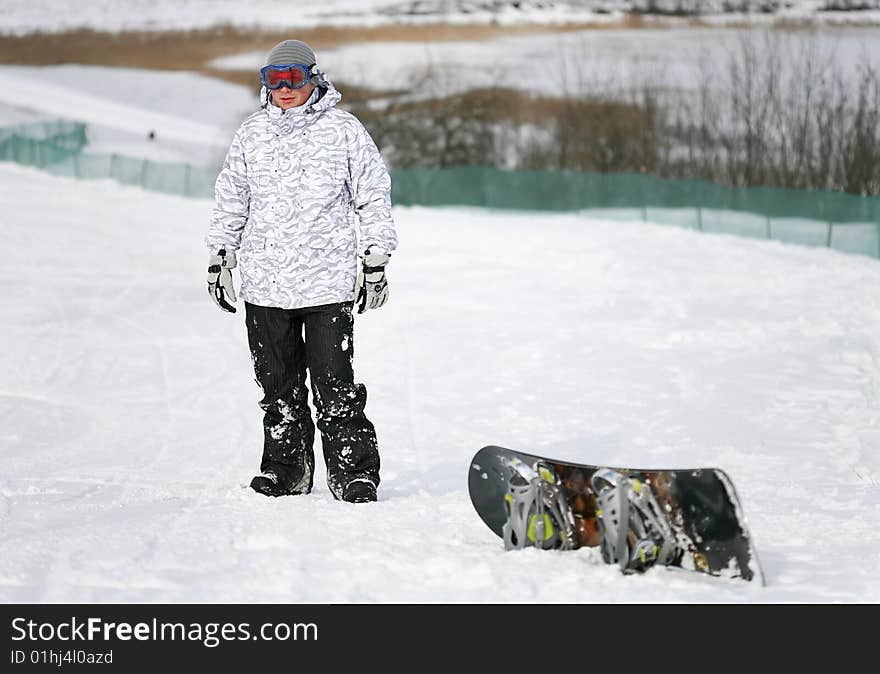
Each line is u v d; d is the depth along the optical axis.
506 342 27.47
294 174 11.05
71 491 12.24
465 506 10.90
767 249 46.59
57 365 24.72
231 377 23.89
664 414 19.06
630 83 110.62
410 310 32.62
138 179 73.50
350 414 11.45
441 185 68.25
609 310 32.19
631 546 8.58
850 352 25.34
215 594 7.99
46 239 45.38
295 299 11.13
